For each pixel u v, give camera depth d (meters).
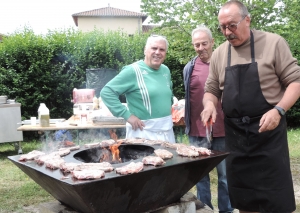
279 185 2.28
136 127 2.81
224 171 3.20
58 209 2.18
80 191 1.63
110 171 1.81
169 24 6.41
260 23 5.93
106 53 8.09
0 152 7.09
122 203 1.86
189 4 6.21
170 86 3.09
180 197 2.23
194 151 2.12
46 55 7.84
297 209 3.74
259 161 2.31
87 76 6.56
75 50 8.04
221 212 3.26
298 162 5.64
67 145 2.46
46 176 1.81
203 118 2.38
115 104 2.81
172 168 1.91
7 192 4.49
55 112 8.14
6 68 7.82
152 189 1.94
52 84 7.95
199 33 3.16
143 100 2.85
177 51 6.61
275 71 2.25
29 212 3.84
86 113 5.32
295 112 8.95
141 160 2.01
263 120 2.10
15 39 7.88
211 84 2.57
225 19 2.20
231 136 2.43
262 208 2.35
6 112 6.38
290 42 6.07
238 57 2.34
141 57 8.23
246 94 2.28
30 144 7.69
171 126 2.99
